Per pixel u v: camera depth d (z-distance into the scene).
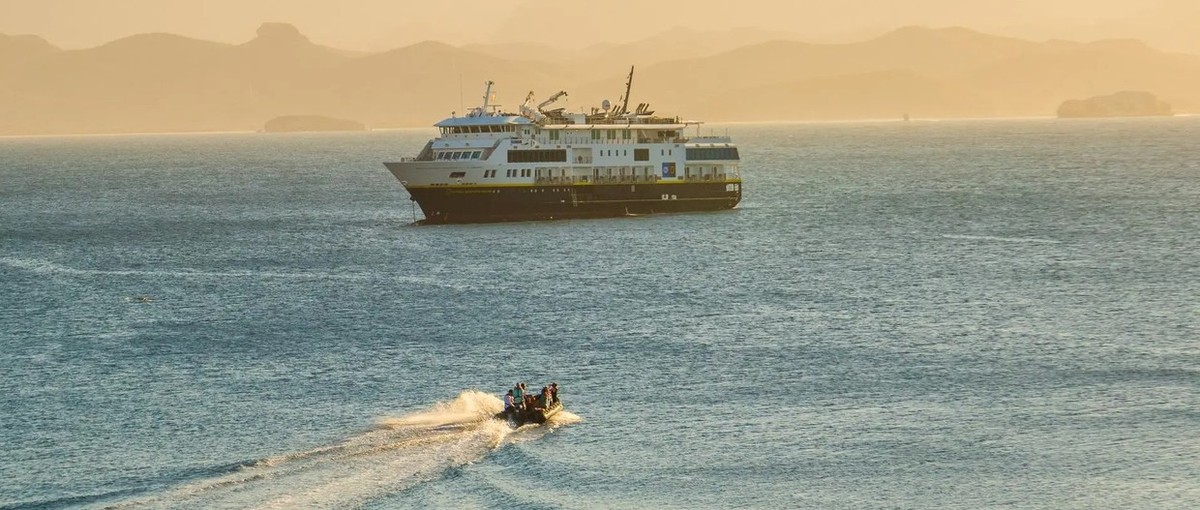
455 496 157.88
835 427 184.00
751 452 174.00
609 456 172.25
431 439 177.62
